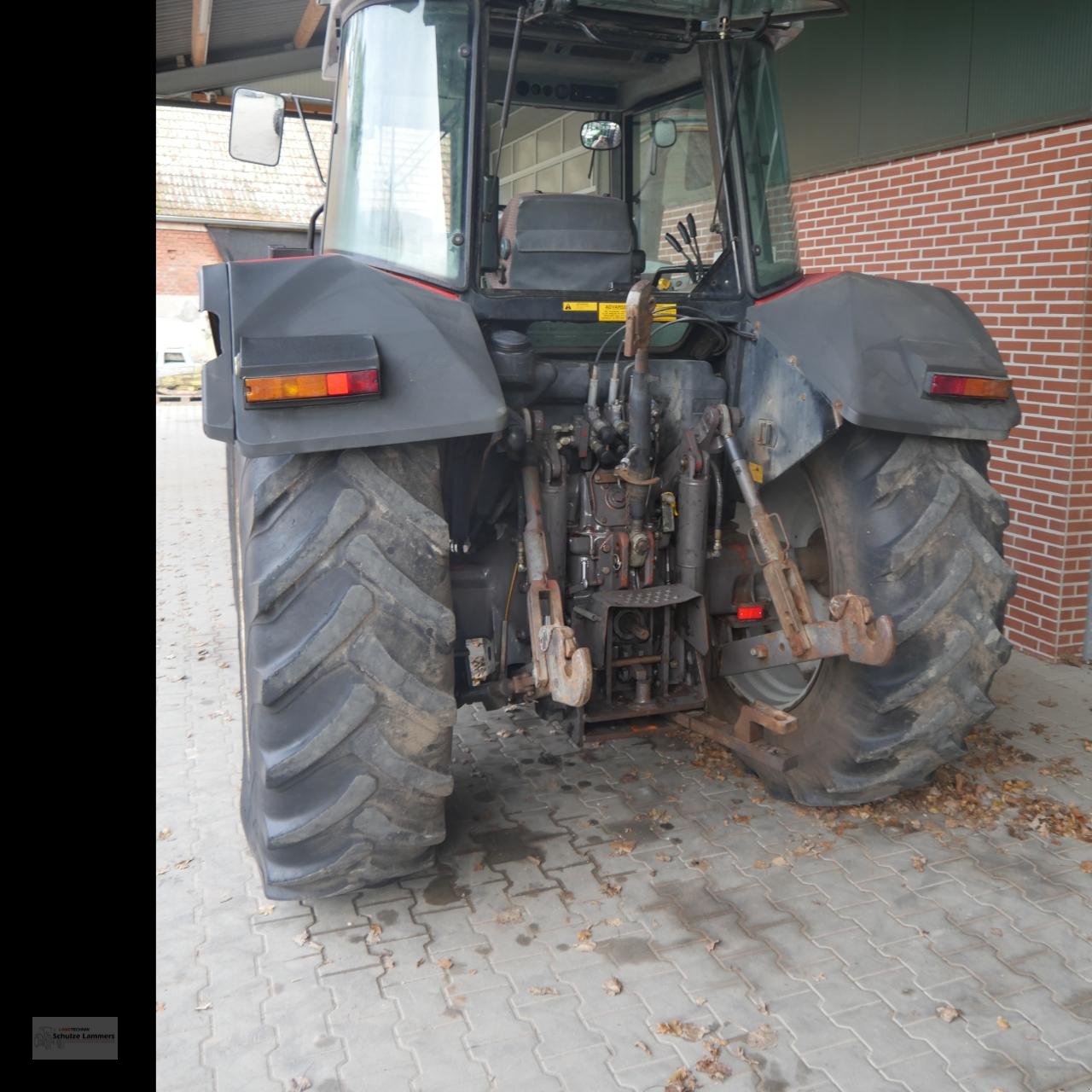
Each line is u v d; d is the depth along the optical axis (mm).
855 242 5855
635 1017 2447
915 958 2648
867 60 5590
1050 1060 2291
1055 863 3100
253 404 2285
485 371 2498
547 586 2859
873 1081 2234
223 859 3197
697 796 3541
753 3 2861
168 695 4582
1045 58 4543
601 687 3158
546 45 3254
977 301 5070
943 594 2881
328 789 2570
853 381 2760
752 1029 2398
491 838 3279
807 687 3379
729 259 3301
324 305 2461
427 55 2887
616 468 3064
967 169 5043
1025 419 4871
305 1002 2523
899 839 3240
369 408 2359
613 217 3141
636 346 2895
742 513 3605
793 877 3025
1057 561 4785
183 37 6902
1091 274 4488
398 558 2455
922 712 2961
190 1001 2531
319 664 2445
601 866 3104
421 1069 2295
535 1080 2256
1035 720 4211
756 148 3305
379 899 2953
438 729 2568
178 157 13625
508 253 3123
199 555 7059
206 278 2490
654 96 3443
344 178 3033
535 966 2645
